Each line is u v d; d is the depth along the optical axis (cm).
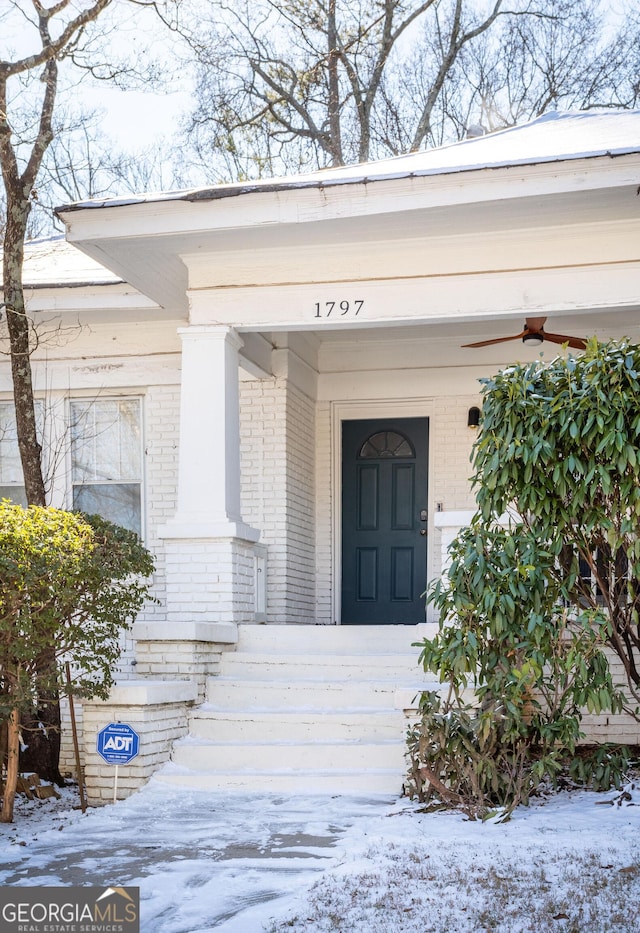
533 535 639
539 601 618
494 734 604
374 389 1173
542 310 804
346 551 1184
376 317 834
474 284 818
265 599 1018
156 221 793
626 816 576
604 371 628
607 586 705
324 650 844
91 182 1947
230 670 830
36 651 627
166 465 1083
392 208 753
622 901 412
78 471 1102
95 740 702
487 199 734
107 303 993
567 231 797
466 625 623
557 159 713
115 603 692
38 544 611
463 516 794
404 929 391
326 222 778
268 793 683
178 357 1080
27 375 822
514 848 501
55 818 650
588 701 609
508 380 661
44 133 847
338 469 1183
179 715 759
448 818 584
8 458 1113
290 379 1077
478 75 2216
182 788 694
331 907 419
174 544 859
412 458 1180
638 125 921
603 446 614
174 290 957
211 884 464
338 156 2086
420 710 631
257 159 2158
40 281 986
